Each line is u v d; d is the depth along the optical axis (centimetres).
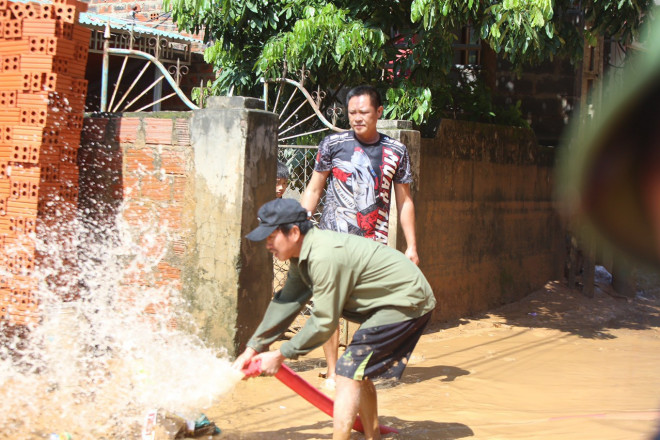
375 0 800
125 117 553
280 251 345
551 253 1030
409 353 367
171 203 533
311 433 395
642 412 423
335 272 338
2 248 523
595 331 804
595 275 1087
